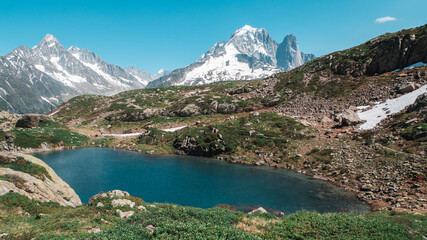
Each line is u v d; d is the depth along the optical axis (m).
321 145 59.28
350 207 34.00
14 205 21.45
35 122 98.00
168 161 65.69
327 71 105.81
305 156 57.72
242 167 58.59
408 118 52.56
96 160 66.44
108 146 88.50
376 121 61.75
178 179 48.81
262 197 38.75
